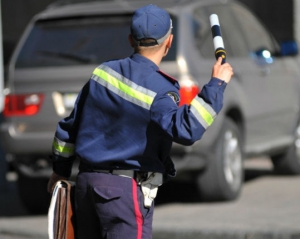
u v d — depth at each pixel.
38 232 28.97
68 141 17.16
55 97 30.25
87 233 16.81
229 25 33.78
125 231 16.22
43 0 48.81
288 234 26.45
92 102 16.45
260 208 31.33
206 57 30.84
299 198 33.47
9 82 31.11
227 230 27.14
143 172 16.31
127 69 16.28
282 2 50.16
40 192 32.72
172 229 27.69
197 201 33.34
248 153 33.78
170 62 29.36
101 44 30.64
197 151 29.72
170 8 30.64
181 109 15.48
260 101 34.47
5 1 47.06
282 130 37.34
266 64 35.50
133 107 15.98
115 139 16.22
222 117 30.80
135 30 16.42
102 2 32.22
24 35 32.03
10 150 30.92
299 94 39.00
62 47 31.02
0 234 29.86
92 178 16.38
